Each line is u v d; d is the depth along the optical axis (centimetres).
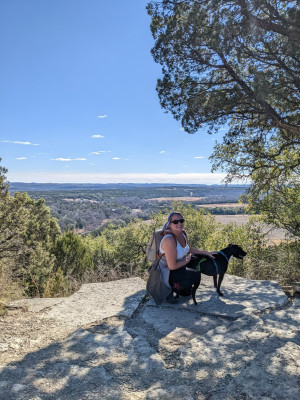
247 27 848
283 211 1016
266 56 931
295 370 262
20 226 1344
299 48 817
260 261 750
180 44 985
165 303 423
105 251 2431
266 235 1024
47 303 452
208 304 414
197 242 1642
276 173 1100
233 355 291
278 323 352
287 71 901
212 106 1016
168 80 1062
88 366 282
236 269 785
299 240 880
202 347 308
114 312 405
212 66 1022
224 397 235
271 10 834
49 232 2433
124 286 517
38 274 1467
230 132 1121
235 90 980
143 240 2192
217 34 873
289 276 631
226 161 1197
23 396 240
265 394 235
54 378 264
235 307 402
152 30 1037
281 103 984
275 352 291
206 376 262
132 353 303
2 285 533
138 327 362
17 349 317
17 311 426
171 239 401
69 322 381
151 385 253
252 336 325
